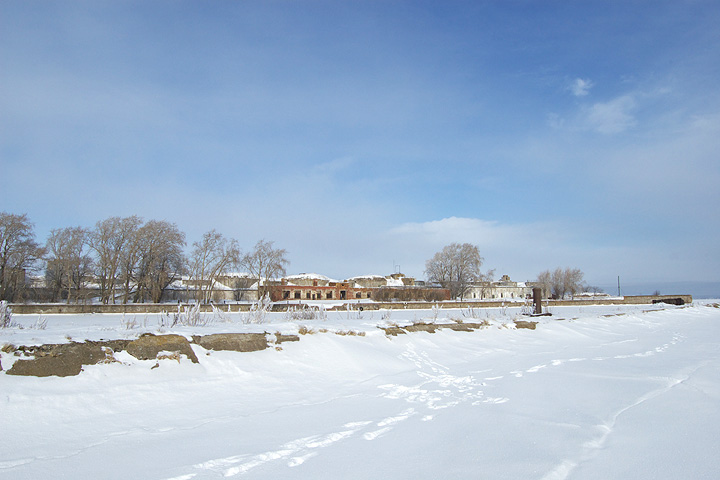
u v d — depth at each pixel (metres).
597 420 9.28
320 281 100.44
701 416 9.61
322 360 13.62
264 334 13.73
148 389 9.75
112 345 10.47
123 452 6.96
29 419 7.71
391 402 10.57
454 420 9.18
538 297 31.47
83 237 64.62
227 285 97.50
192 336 12.10
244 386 11.05
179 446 7.31
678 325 34.78
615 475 6.43
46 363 9.19
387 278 112.62
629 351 20.05
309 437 7.96
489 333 21.89
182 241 64.81
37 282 69.31
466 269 94.50
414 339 18.22
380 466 6.68
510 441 7.90
